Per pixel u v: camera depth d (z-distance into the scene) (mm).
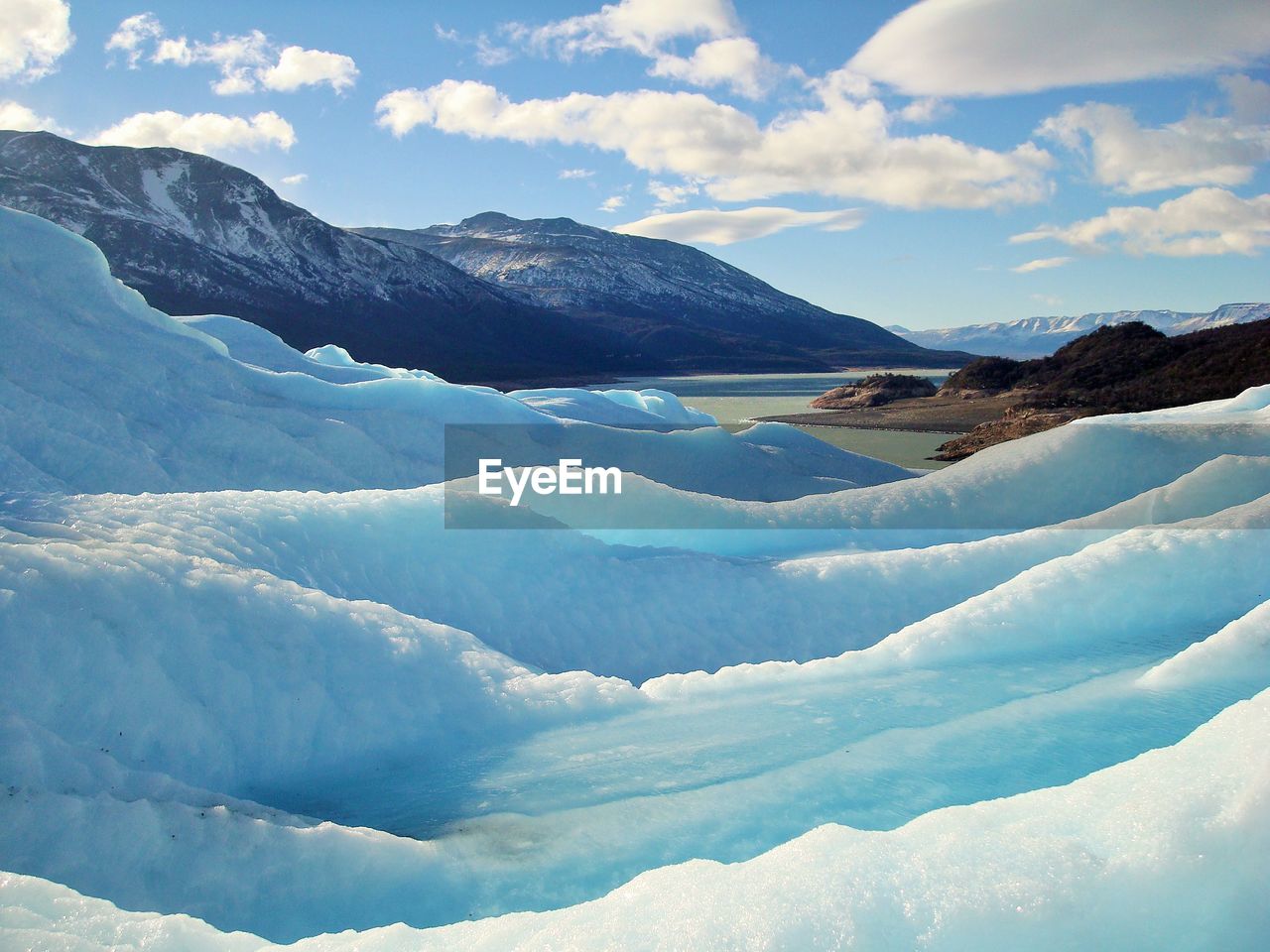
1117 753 4688
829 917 2504
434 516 7504
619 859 3949
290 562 6266
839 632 7414
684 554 8289
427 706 5156
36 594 4523
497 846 4023
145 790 3965
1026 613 6355
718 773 4672
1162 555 6660
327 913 3557
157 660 4570
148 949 2602
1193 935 2537
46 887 2830
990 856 2707
